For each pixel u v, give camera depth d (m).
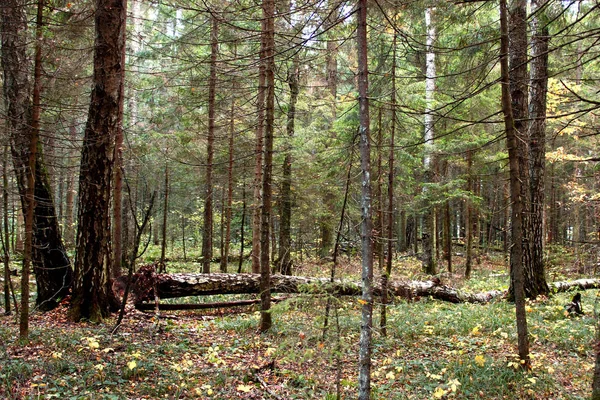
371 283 4.99
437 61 8.72
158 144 14.90
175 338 7.59
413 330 8.41
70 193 20.45
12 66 7.88
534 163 10.83
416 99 12.32
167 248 25.50
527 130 9.73
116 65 8.53
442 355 7.05
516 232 6.11
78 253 8.46
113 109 8.53
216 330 8.55
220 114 13.95
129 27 15.55
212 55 10.21
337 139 14.73
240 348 7.32
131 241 22.42
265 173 8.26
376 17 7.18
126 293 7.72
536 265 10.80
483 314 9.38
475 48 7.27
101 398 4.82
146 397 5.02
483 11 7.43
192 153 15.61
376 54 10.34
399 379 6.12
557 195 28.55
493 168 20.84
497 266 21.95
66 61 8.05
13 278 13.02
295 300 4.88
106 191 8.59
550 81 11.90
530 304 10.07
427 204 16.73
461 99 6.22
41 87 6.73
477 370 6.06
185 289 10.02
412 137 14.11
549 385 5.68
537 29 7.43
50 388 4.91
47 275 9.23
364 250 5.01
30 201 6.45
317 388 5.81
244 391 5.24
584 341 7.37
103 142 8.38
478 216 23.42
